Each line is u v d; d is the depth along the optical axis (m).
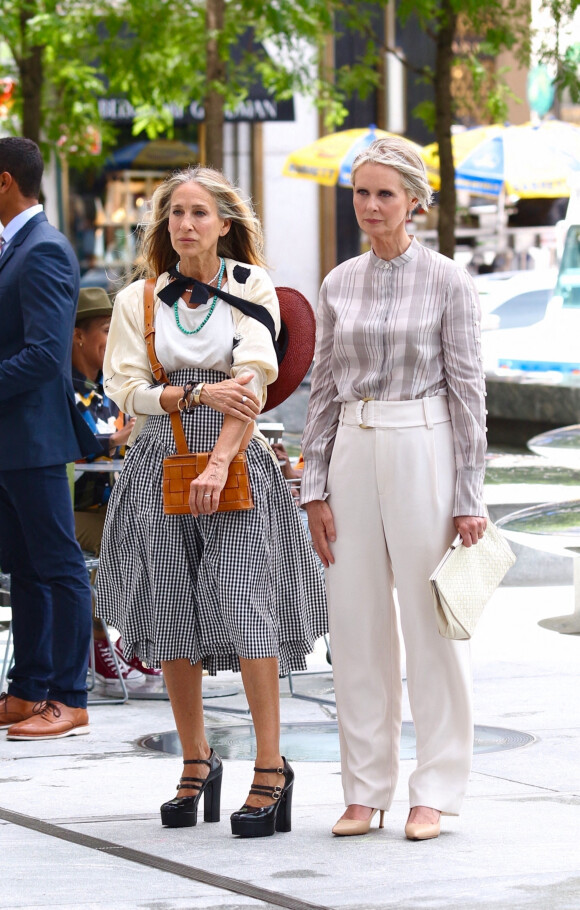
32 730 8.99
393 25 33.88
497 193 25.95
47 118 22.16
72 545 9.14
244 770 8.03
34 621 9.37
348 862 6.07
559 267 22.75
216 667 6.81
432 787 6.51
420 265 6.46
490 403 21.59
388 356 6.44
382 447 6.47
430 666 6.51
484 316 23.59
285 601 6.73
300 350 6.91
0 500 9.22
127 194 33.50
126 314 6.71
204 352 6.59
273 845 6.38
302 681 10.91
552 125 27.05
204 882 5.82
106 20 19.69
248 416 6.46
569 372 22.11
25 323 8.77
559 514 12.76
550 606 13.73
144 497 6.64
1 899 5.66
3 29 17.69
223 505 6.44
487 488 15.75
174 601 6.56
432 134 34.81
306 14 19.00
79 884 5.84
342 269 6.66
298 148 33.97
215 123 17.86
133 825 6.83
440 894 5.58
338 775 7.92
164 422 6.64
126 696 10.19
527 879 5.77
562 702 9.77
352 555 6.60
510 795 7.30
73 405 9.08
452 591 6.28
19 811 7.19
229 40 17.88
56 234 8.93
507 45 19.33
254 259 6.89
